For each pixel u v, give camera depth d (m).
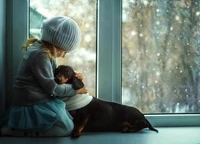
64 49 1.50
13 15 1.59
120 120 1.55
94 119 1.52
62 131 1.44
